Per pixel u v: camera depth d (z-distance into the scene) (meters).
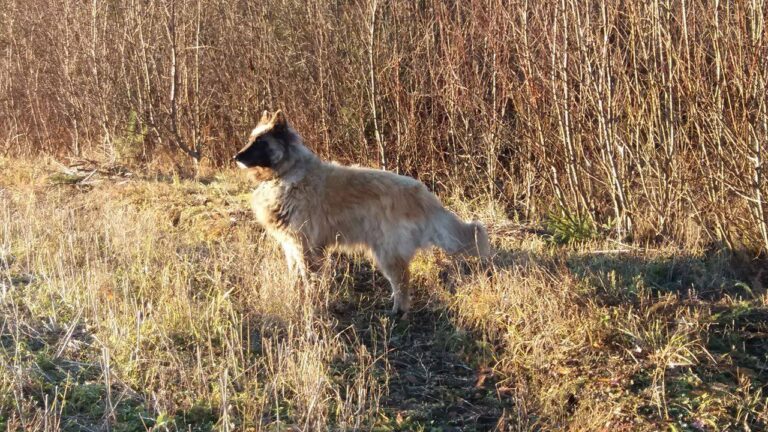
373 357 5.40
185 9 12.10
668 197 7.96
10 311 5.45
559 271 6.34
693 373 4.90
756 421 4.45
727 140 7.16
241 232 7.62
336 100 11.30
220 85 12.64
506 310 5.89
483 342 5.54
